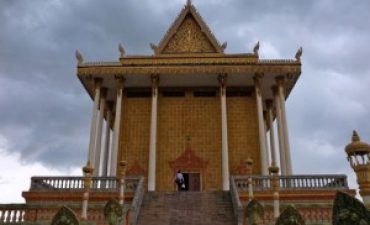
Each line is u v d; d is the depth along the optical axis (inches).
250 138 1350.9
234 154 1328.7
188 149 1333.7
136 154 1333.7
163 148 1337.4
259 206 574.6
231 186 941.8
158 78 1339.8
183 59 1333.7
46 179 1013.2
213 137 1350.9
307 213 789.9
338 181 987.3
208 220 791.1
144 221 783.7
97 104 1321.4
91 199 971.3
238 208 754.8
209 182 1285.7
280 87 1342.3
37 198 980.6
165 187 1280.8
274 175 773.9
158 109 1391.5
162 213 832.3
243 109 1393.9
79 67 1322.6
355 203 305.7
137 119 1384.1
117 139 1263.5
